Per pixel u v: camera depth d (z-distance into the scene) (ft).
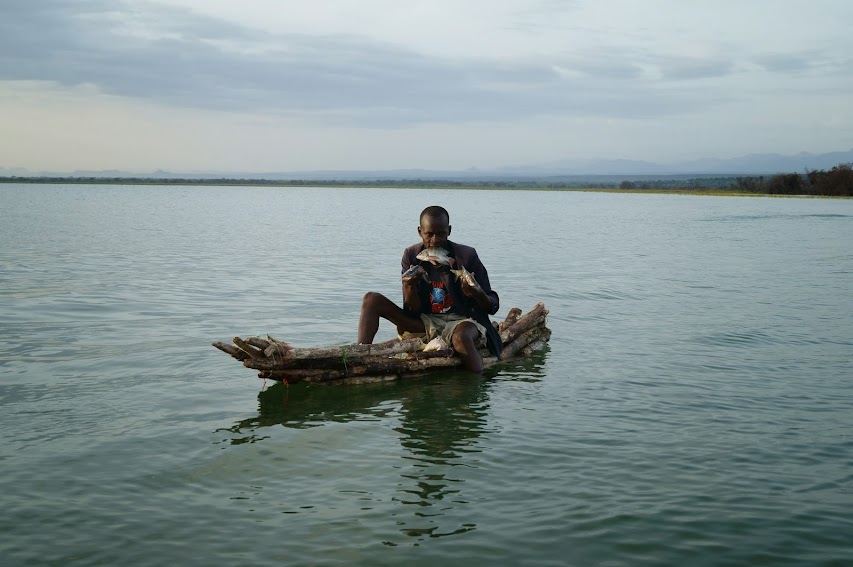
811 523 14.57
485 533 14.07
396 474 16.97
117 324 34.76
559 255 76.38
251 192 472.85
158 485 16.29
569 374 26.76
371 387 25.02
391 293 46.65
